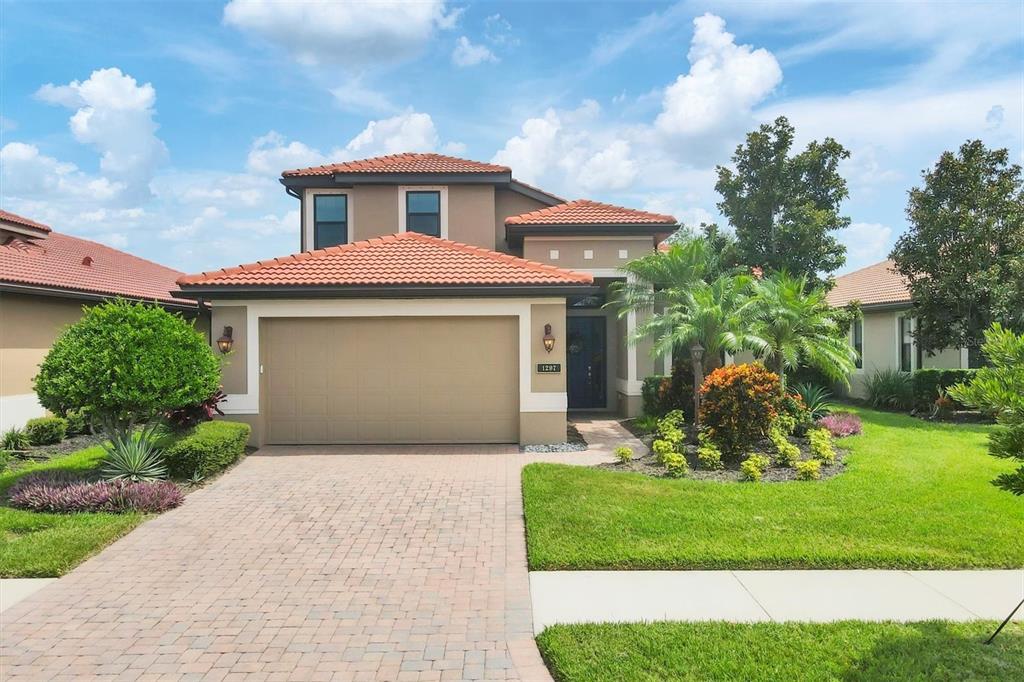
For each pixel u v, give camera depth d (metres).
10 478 10.07
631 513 7.75
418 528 7.71
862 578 6.06
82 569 6.50
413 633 5.11
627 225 16.64
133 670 4.56
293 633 5.11
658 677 4.27
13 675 4.50
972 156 16.08
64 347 9.25
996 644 4.68
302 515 8.23
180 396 9.48
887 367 20.00
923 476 9.52
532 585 6.01
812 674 4.26
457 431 13.08
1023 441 4.50
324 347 13.02
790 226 18.52
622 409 17.86
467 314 12.94
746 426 10.84
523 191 19.44
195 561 6.70
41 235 17.69
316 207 19.17
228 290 12.40
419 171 18.55
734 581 6.02
